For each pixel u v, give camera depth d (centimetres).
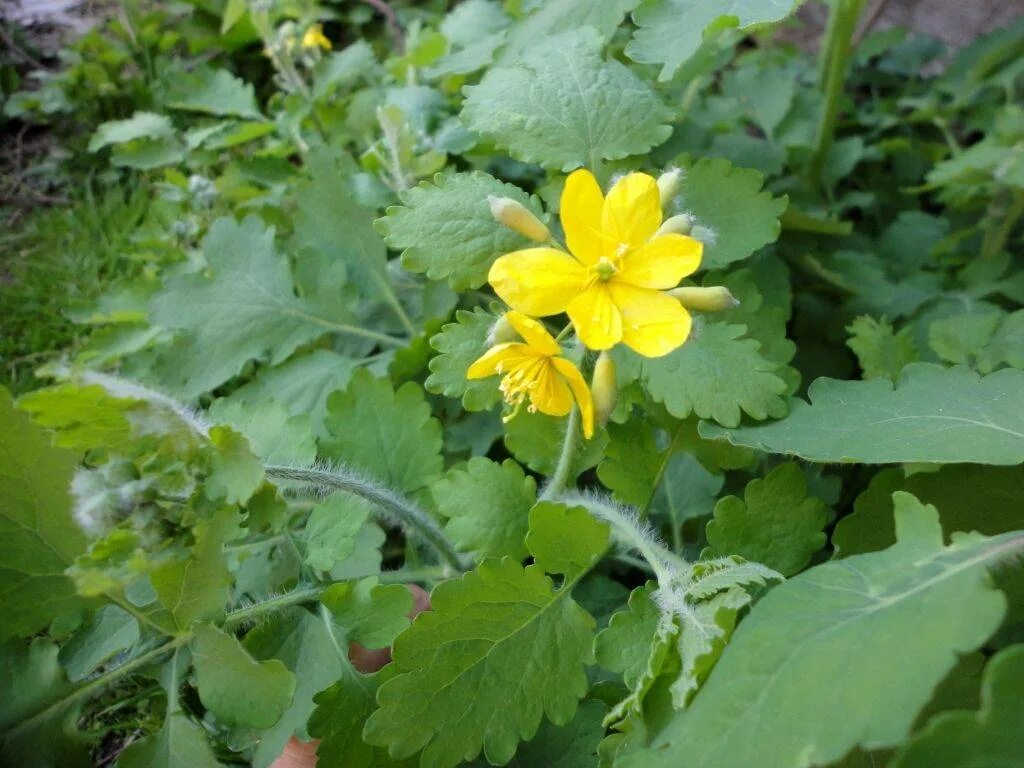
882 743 7
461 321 13
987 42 25
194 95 23
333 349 18
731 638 9
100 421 10
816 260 19
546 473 14
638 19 14
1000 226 20
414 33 24
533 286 10
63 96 29
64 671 10
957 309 19
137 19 30
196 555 10
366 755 11
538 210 13
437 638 11
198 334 16
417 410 14
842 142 23
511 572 11
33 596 10
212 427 10
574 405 12
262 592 14
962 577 8
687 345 13
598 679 13
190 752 10
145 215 26
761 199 14
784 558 12
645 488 13
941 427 11
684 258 10
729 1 13
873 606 9
